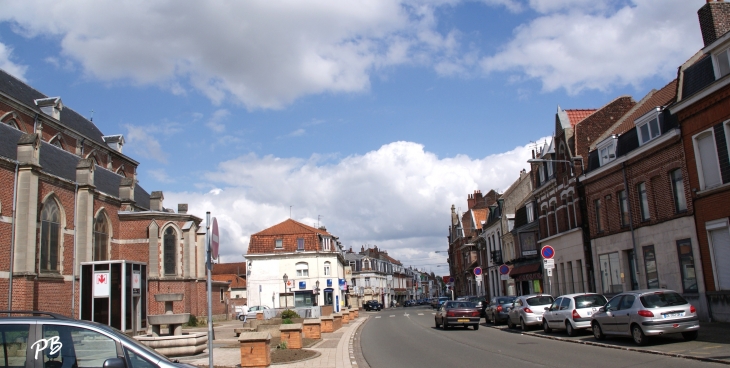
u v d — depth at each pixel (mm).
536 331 24281
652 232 25141
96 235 35812
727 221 20125
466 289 77062
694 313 15766
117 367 6480
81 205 33719
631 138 26859
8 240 27547
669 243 23797
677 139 22844
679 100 22391
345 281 79188
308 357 17312
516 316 25906
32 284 28047
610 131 31859
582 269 32812
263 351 15164
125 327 27141
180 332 20109
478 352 17375
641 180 25969
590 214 31453
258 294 64625
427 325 33812
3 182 27500
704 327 19391
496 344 19703
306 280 64688
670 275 23766
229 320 52250
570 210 34656
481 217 72750
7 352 6898
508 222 51594
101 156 47688
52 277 30453
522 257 43812
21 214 28156
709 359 12398
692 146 21875
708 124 20906
